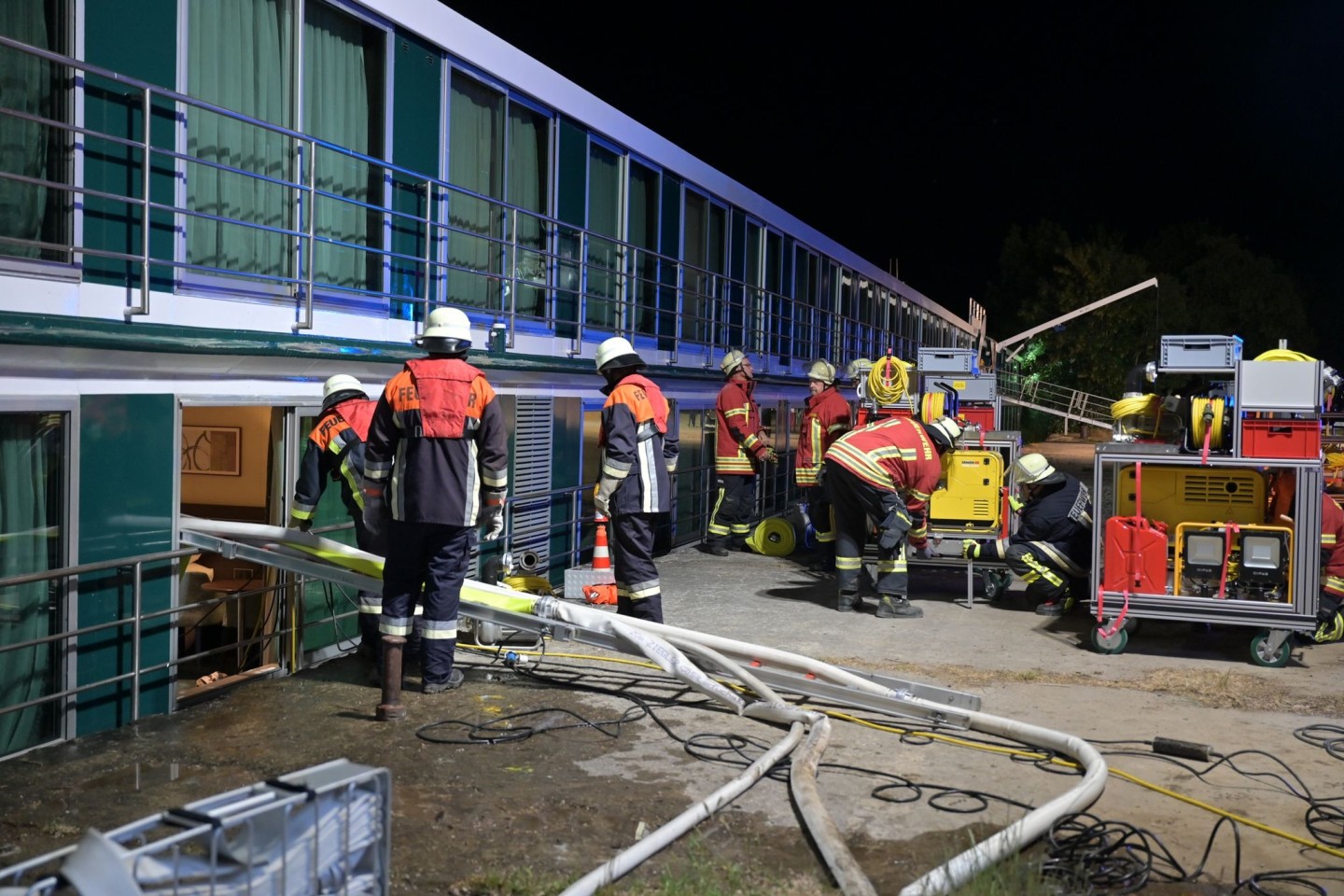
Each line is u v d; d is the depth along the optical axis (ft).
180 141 19.31
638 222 39.75
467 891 12.47
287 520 21.85
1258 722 19.70
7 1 16.53
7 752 16.78
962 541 30.83
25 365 16.12
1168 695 21.53
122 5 18.15
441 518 19.21
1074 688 22.02
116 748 17.22
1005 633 27.27
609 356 24.25
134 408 18.12
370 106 25.13
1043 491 29.40
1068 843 13.83
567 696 20.72
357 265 24.97
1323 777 16.76
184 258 19.52
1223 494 26.21
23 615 16.83
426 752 17.33
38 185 16.49
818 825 13.93
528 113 32.22
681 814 14.32
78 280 17.11
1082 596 29.35
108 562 17.40
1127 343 162.09
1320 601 25.91
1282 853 13.89
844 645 25.63
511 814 14.83
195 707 19.58
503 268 30.58
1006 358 144.66
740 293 50.19
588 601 27.55
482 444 19.90
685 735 18.54
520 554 29.32
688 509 43.96
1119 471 26.94
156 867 8.22
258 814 8.55
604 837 14.12
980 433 34.17
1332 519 26.37
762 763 16.25
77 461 17.15
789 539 40.91
